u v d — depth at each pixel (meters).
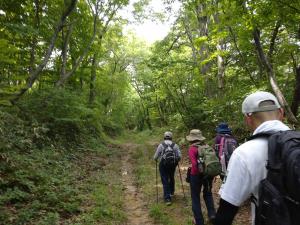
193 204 6.04
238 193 1.92
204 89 19.75
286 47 11.31
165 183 7.97
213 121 15.16
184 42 23.59
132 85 48.38
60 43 19.17
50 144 12.12
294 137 1.80
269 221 1.75
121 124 39.34
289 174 1.68
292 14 8.73
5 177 7.35
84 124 19.81
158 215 6.95
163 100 36.12
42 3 15.28
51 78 18.47
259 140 1.96
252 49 12.30
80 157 13.39
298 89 9.55
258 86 11.35
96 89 28.77
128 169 13.51
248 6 9.05
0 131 9.07
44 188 7.42
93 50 22.00
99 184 9.42
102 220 6.49
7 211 5.89
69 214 6.61
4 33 12.52
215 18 15.63
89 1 19.67
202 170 5.90
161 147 8.13
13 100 10.79
